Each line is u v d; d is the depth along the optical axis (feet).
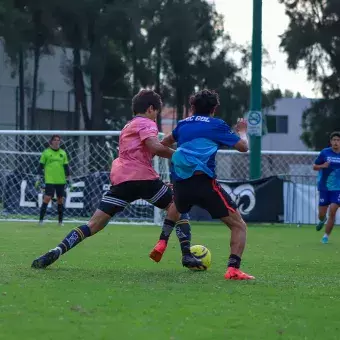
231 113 416.46
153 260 86.48
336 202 135.23
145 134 76.95
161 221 190.80
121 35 380.58
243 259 98.07
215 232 157.17
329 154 138.72
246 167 258.78
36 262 77.82
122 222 192.24
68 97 401.49
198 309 55.11
